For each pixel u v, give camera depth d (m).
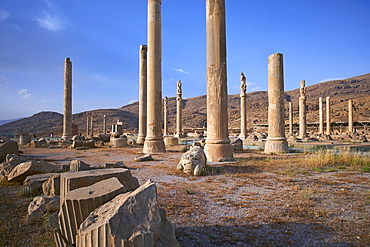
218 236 4.58
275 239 4.46
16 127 143.00
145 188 3.62
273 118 18.86
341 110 84.81
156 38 19.61
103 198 3.96
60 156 17.92
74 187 4.96
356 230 4.81
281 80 19.00
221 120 14.16
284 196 7.00
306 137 32.66
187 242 4.34
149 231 3.15
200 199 6.85
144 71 28.45
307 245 4.24
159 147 19.64
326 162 12.46
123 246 2.97
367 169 10.59
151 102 19.69
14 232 4.83
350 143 27.42
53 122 136.38
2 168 9.89
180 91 42.22
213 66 14.23
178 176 10.00
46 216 5.36
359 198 6.77
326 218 5.42
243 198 6.89
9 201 6.80
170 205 6.32
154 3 19.61
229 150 14.20
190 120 126.69
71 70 33.50
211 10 14.40
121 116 143.00
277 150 18.42
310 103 107.06
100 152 21.00
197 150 11.14
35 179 7.70
